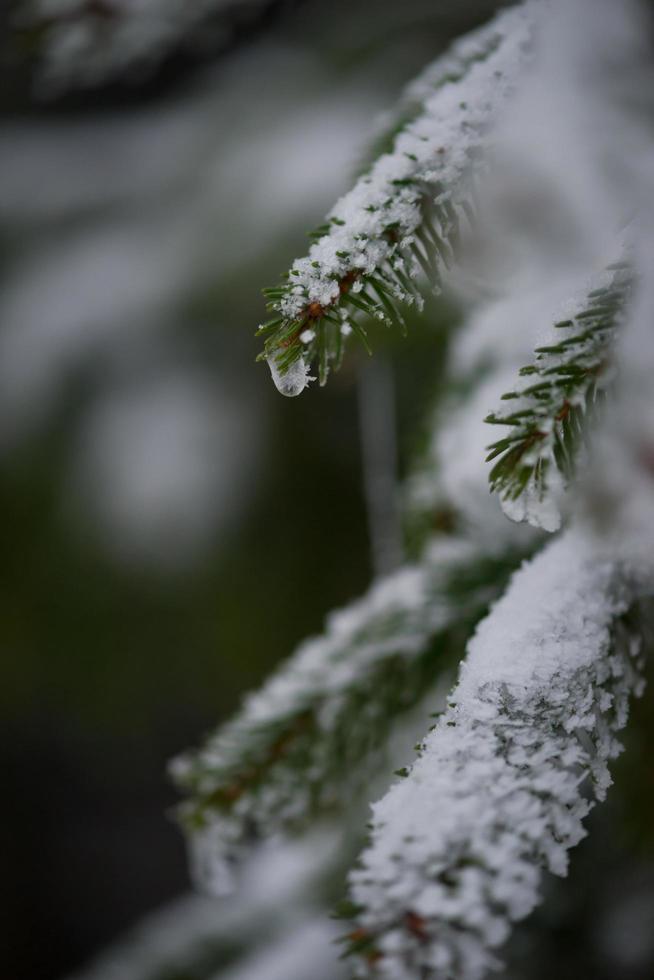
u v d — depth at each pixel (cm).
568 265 72
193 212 240
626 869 123
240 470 212
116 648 213
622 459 68
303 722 80
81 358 231
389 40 223
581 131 72
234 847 82
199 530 212
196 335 225
